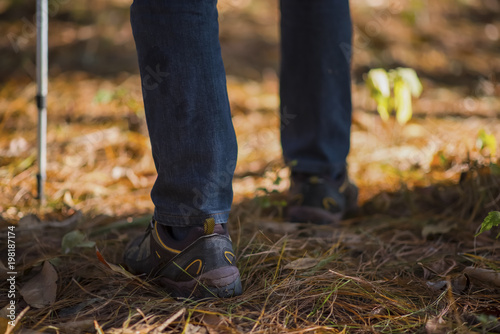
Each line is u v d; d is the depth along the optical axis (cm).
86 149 265
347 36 169
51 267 134
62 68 404
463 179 194
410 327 113
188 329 111
